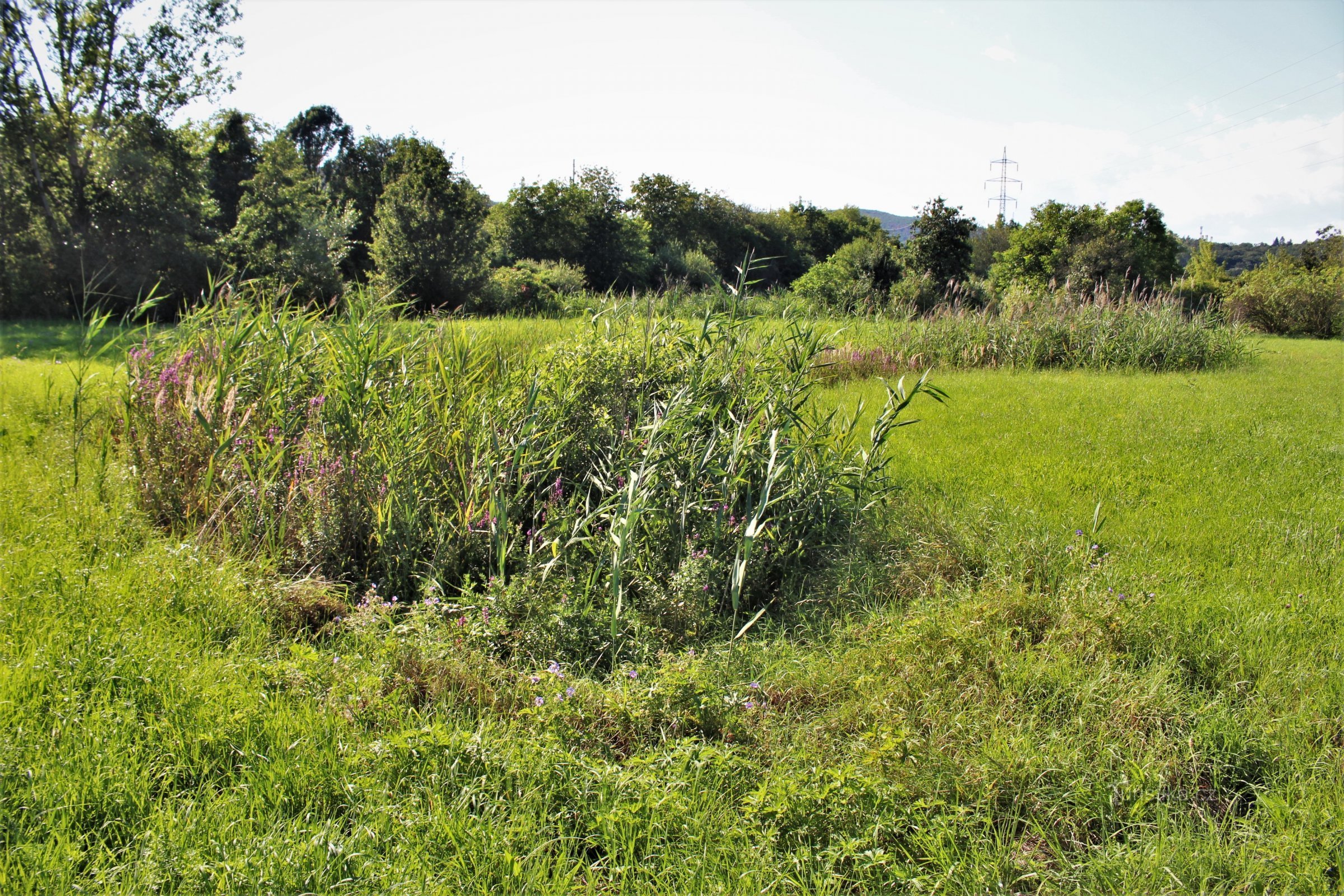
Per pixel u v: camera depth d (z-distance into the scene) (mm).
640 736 3717
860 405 6891
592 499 6262
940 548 5754
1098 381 15211
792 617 5176
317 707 3699
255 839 2783
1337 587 5215
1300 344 30125
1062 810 3330
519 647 4547
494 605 4762
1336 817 3168
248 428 6270
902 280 34688
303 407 6512
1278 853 3004
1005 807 3367
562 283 35531
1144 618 4621
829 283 35094
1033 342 18047
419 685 4004
